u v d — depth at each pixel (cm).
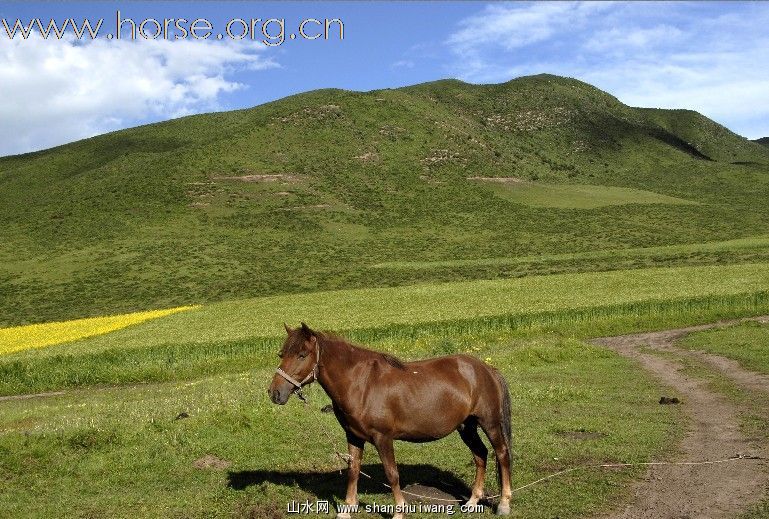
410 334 3475
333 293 5841
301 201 11269
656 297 4425
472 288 5688
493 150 15938
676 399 1795
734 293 4369
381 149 14038
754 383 2048
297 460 1255
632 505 998
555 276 6169
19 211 11100
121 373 2888
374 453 1316
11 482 1184
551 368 2438
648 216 10850
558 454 1268
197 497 1059
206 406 1684
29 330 4841
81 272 7869
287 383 912
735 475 1127
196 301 6519
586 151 19362
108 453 1302
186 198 11125
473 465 1220
